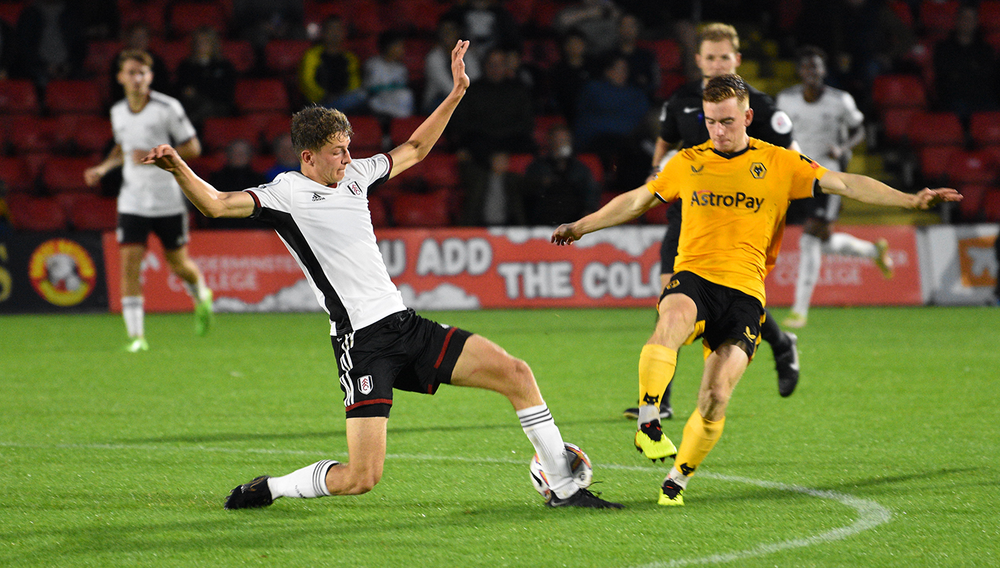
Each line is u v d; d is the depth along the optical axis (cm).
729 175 1764
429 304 5194
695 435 1644
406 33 6750
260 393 2838
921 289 5272
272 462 2033
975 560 1390
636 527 1553
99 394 2819
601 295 5241
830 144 4138
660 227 5281
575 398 2755
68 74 6288
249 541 1493
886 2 6619
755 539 1488
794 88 4169
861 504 1680
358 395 1596
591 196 5334
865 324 4431
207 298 4044
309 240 1602
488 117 5534
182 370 3241
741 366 1677
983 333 4097
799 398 2708
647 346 1658
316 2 6894
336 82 6000
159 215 3669
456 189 5706
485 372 1628
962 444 2150
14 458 2064
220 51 6228
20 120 5938
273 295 5156
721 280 1742
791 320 4338
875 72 6412
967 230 5291
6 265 5041
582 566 1372
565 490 1670
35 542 1490
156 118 3562
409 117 5831
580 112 5709
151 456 2083
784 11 6744
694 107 2380
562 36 6228
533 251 5238
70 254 5066
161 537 1515
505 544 1470
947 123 6128
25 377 3102
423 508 1681
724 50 2316
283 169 5275
